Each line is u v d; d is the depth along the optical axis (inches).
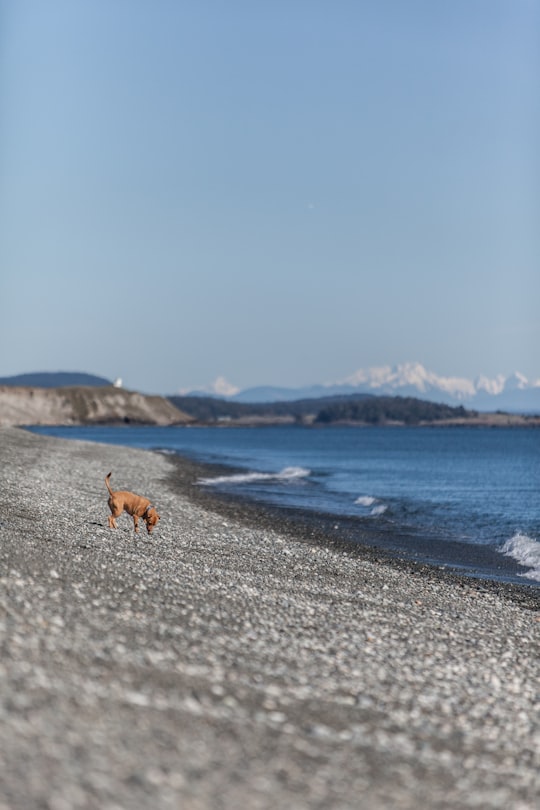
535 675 571.5
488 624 736.3
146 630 534.3
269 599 718.5
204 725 395.9
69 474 2096.5
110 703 398.9
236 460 4116.6
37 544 808.9
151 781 331.0
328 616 679.1
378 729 429.1
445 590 914.7
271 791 342.0
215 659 499.8
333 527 1508.4
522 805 365.4
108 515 1245.1
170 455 4217.5
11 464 2148.1
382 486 2600.9
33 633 476.1
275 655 529.3
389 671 531.2
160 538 1063.6
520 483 2795.3
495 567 1143.0
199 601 657.0
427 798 359.6
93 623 526.3
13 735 343.9
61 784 314.5
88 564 737.0
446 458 4840.1
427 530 1531.7
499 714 477.7
